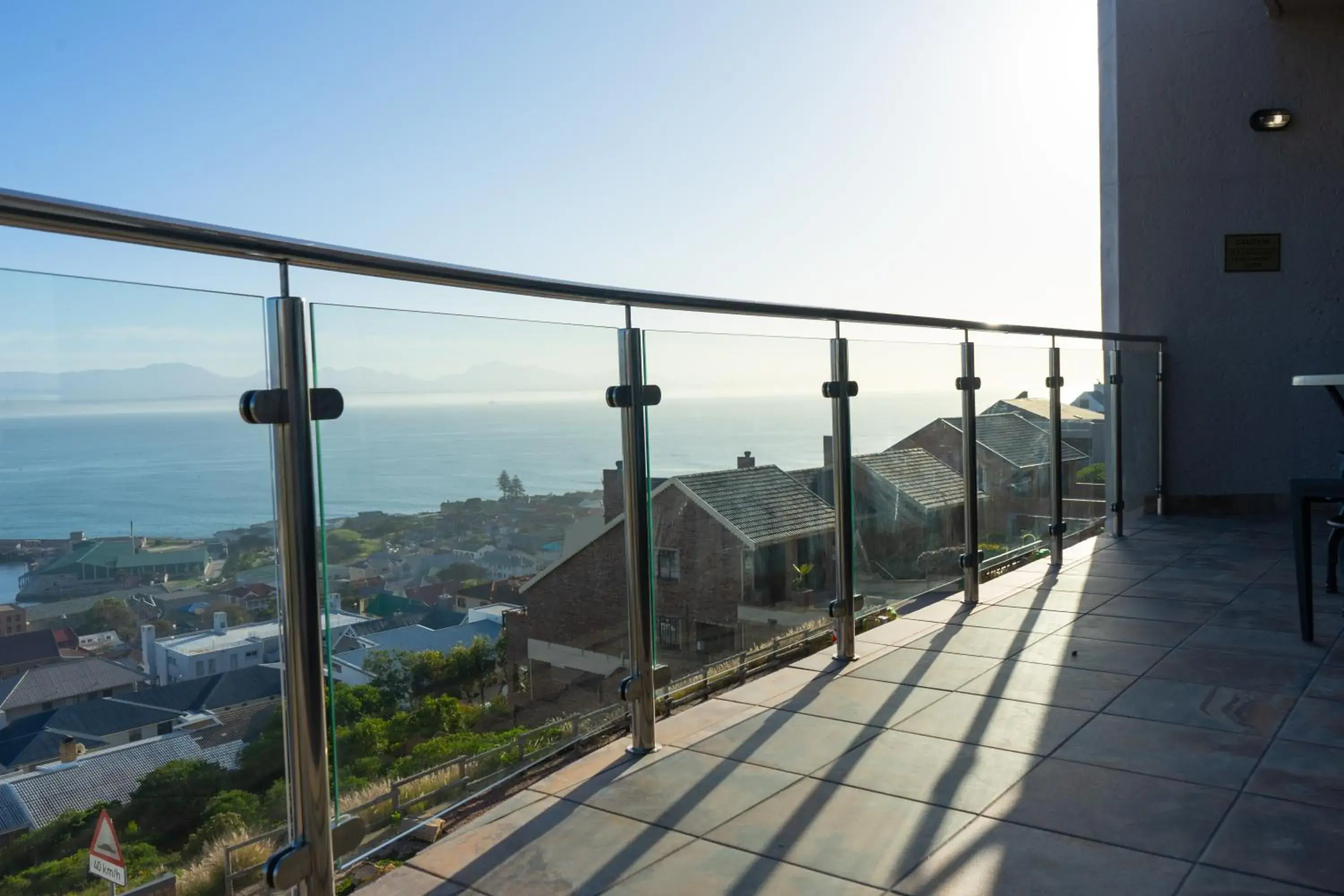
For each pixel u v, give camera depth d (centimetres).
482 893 169
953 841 183
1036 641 326
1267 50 622
